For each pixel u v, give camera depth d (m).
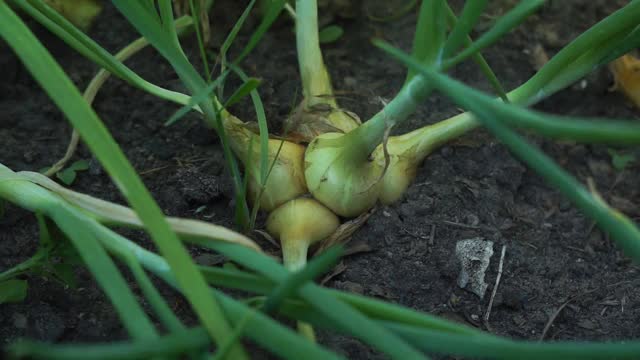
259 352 0.48
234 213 0.55
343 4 0.69
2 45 0.65
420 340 0.38
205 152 0.59
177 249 0.39
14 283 0.48
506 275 0.53
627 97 0.65
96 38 0.67
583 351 0.35
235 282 0.42
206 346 0.38
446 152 0.59
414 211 0.55
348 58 0.67
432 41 0.44
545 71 0.50
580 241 0.57
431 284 0.52
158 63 0.66
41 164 0.58
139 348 0.35
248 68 0.65
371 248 0.53
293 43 0.68
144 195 0.39
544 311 0.52
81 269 0.52
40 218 0.45
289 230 0.51
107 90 0.63
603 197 0.60
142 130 0.61
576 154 0.62
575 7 0.70
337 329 0.40
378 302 0.40
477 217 0.56
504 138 0.37
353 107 0.63
